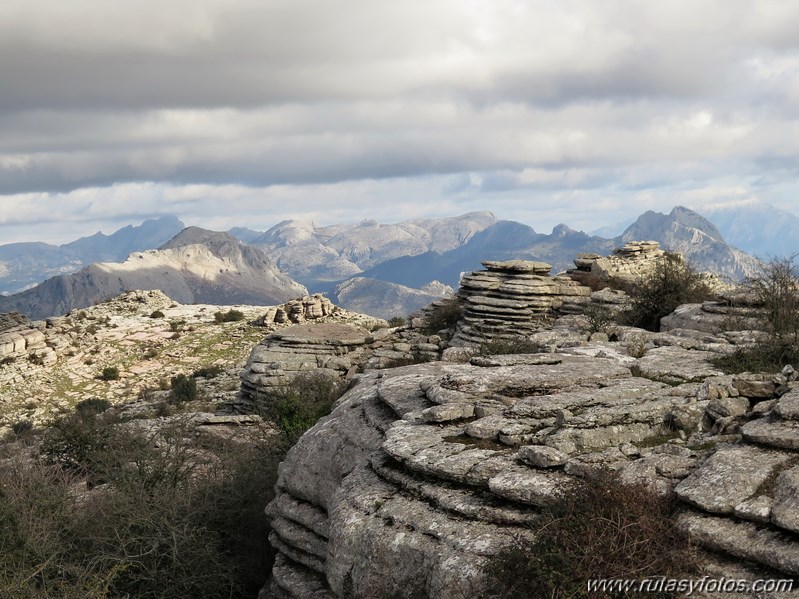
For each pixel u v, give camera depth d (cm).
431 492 1112
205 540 1514
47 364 6619
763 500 852
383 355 3631
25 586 1206
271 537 1448
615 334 2516
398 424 1319
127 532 1444
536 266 4225
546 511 955
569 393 1307
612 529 852
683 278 3288
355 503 1181
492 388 1363
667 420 1198
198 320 8288
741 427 1038
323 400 2766
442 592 955
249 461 1853
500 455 1127
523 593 874
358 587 1088
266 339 4125
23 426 4706
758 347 1633
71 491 1755
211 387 5362
